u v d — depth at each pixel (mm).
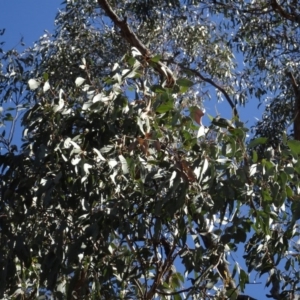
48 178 5664
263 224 5441
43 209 5812
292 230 5820
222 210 5348
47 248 5961
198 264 5730
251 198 5430
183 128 5527
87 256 5754
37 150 5637
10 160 5883
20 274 6082
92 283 5852
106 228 5555
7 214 5848
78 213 5723
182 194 5242
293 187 5844
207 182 5281
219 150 5332
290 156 5410
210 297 6004
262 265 6055
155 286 6043
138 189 5664
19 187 5816
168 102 5602
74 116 5793
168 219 5727
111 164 5348
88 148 5711
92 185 5605
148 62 6125
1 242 5809
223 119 5379
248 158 5398
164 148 5551
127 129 5668
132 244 5984
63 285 5934
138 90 5844
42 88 6020
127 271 5949
